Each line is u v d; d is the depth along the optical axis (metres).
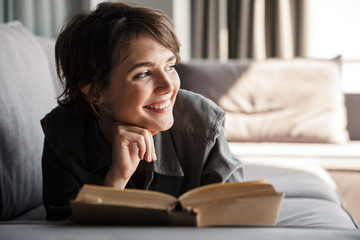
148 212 0.60
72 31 0.96
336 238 0.56
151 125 0.95
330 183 1.70
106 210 0.60
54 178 1.11
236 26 3.34
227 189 0.63
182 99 1.12
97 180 1.09
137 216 0.61
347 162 2.16
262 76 2.56
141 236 0.54
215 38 3.36
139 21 0.90
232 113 2.55
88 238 0.54
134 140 0.93
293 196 1.46
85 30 0.94
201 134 1.09
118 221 0.62
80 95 1.04
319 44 3.31
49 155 1.12
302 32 3.20
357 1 3.21
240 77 2.56
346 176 2.17
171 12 3.15
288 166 1.85
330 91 2.51
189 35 3.46
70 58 0.97
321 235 0.57
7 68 1.27
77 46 0.95
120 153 0.94
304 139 2.48
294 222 1.18
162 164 1.08
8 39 1.38
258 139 2.52
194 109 1.11
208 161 1.12
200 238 0.53
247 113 2.54
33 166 1.31
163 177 1.11
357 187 2.16
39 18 2.87
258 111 2.53
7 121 1.18
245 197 0.62
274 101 2.53
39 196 1.38
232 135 2.53
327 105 2.49
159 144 1.08
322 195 1.48
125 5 0.94
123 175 0.95
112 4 0.95
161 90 0.91
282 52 3.21
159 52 0.90
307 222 1.18
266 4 3.28
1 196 1.13
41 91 1.46
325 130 2.46
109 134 1.07
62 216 1.06
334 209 1.33
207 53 3.38
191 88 2.58
